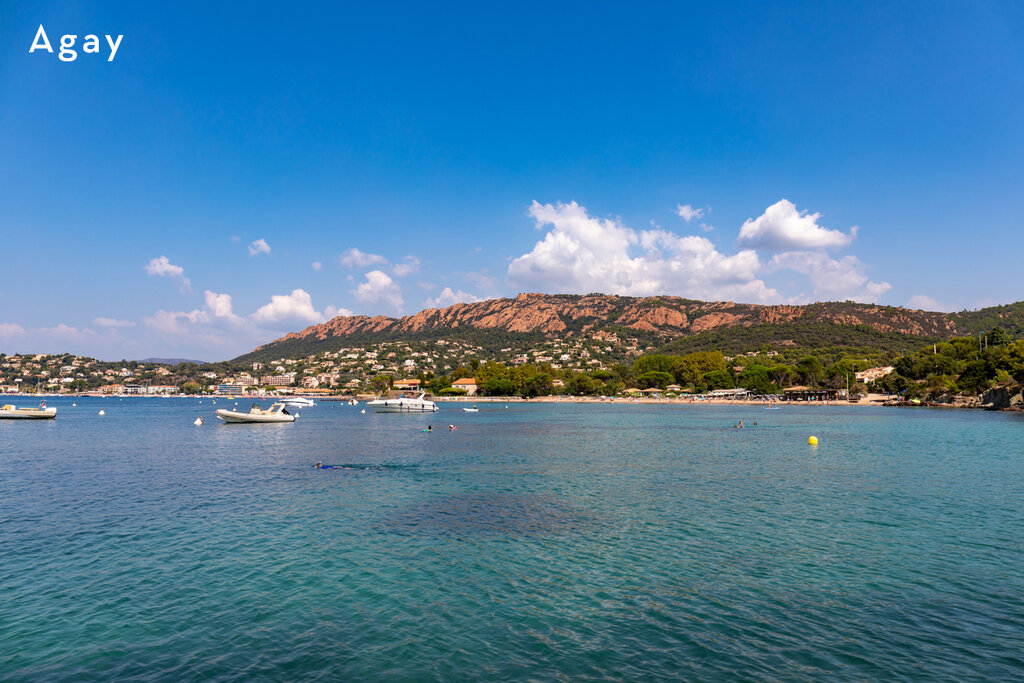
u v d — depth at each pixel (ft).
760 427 276.41
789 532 75.00
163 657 42.09
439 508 89.35
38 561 62.64
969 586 55.62
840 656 42.06
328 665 40.96
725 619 48.52
